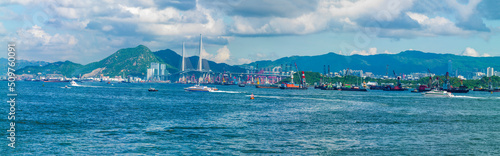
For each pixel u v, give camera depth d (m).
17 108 140.75
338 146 73.62
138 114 123.31
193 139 79.00
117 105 160.00
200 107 153.00
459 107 169.62
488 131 93.38
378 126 100.06
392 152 69.44
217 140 78.25
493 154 68.94
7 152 66.75
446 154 68.50
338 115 126.06
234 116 119.56
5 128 90.50
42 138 78.31
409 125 102.81
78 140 76.62
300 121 108.44
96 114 122.31
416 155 67.44
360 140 79.69
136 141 76.38
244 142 76.50
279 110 142.50
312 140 79.12
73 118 110.62
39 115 117.69
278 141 77.81
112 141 76.06
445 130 94.44
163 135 83.19
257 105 166.88
